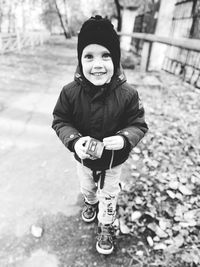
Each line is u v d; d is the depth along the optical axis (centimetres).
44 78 668
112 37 130
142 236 190
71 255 175
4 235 188
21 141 321
